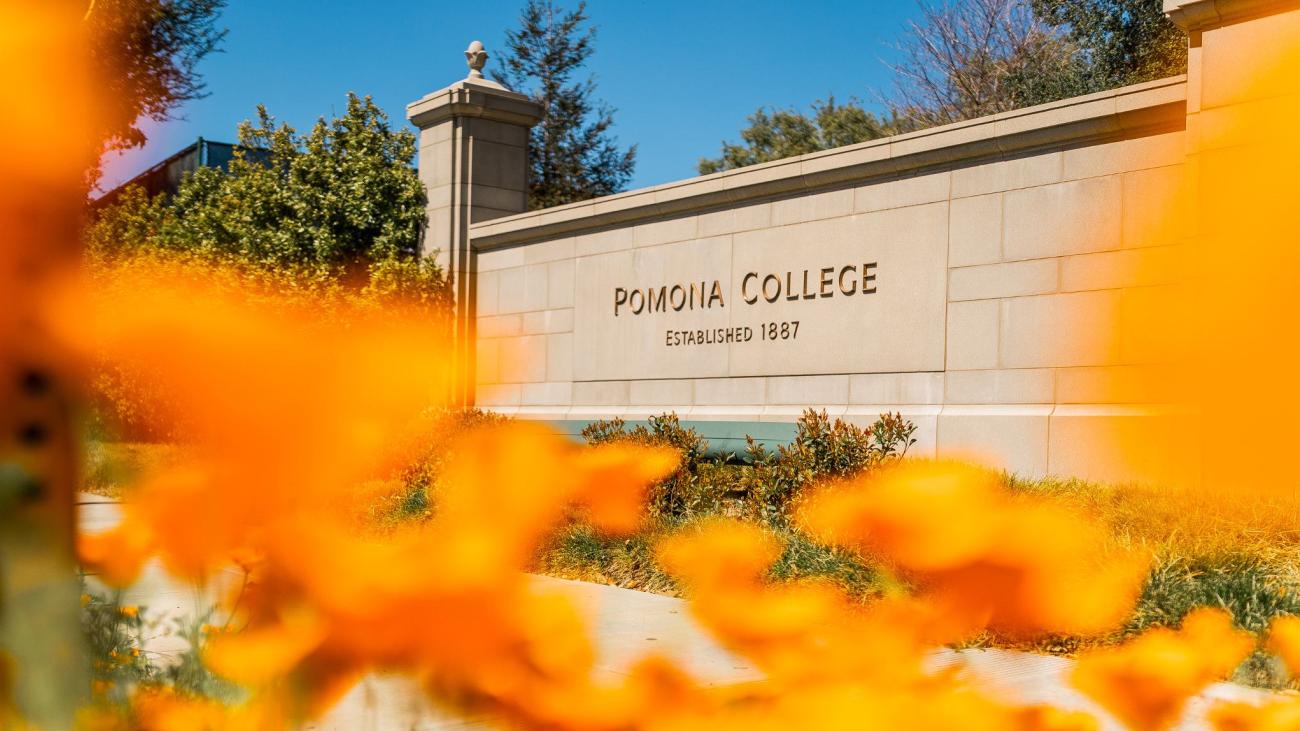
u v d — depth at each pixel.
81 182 0.59
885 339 12.47
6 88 0.57
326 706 0.61
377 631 0.60
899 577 0.64
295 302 0.61
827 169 13.05
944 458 0.65
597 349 16.16
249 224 19.09
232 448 0.59
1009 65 28.70
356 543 0.60
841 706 0.63
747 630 0.65
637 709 0.62
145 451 0.59
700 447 9.33
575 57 40.38
